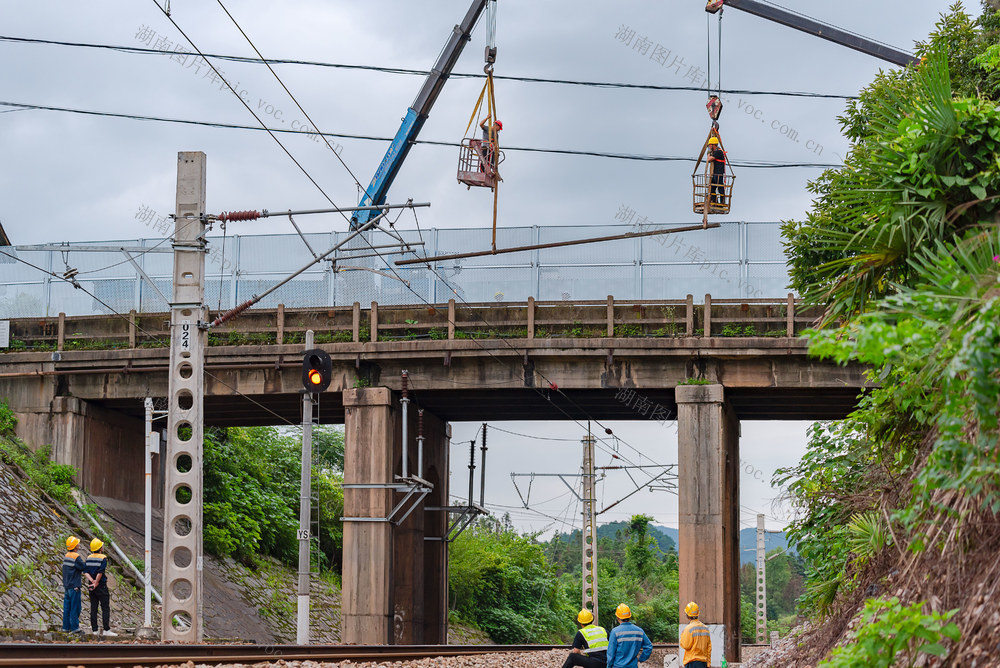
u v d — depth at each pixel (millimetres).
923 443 8555
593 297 34625
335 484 60938
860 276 9422
